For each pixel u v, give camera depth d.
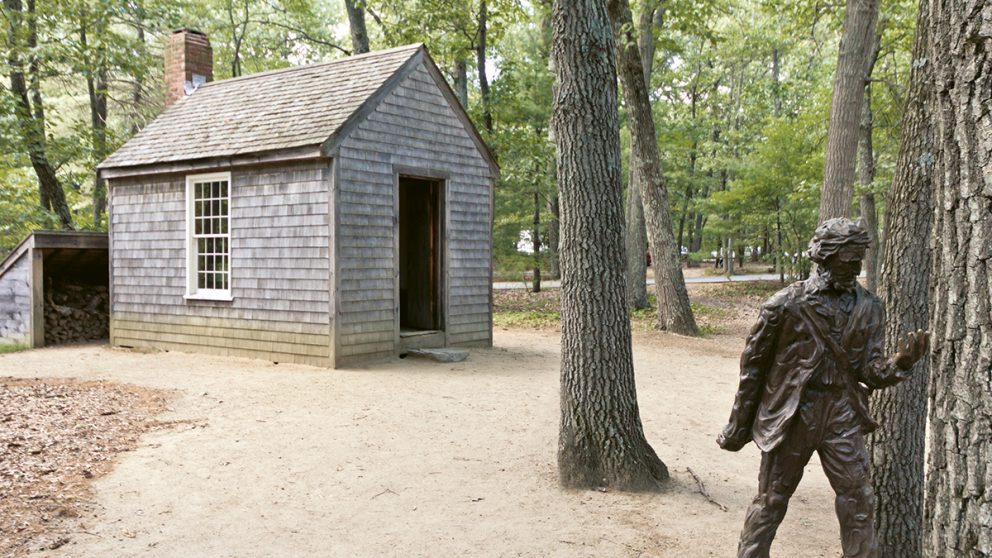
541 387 9.91
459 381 10.23
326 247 10.97
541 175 21.14
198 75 16.06
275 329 11.66
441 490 5.71
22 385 8.80
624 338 5.87
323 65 13.34
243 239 11.99
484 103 20.62
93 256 14.92
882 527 4.30
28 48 16.34
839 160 11.94
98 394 8.55
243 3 27.33
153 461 6.23
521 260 24.53
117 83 24.70
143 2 18.38
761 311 3.41
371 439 7.12
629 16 15.31
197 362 11.73
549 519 5.13
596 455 5.82
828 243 3.21
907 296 4.29
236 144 11.86
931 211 4.24
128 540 4.63
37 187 20.31
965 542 2.05
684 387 10.14
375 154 11.55
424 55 12.41
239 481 5.82
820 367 3.29
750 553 3.51
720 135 36.97
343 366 11.09
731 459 6.73
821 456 3.36
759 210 24.55
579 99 5.77
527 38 24.48
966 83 2.05
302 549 4.59
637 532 4.91
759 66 41.09
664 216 16.47
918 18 4.30
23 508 4.93
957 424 2.09
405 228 14.11
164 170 12.66
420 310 13.89
